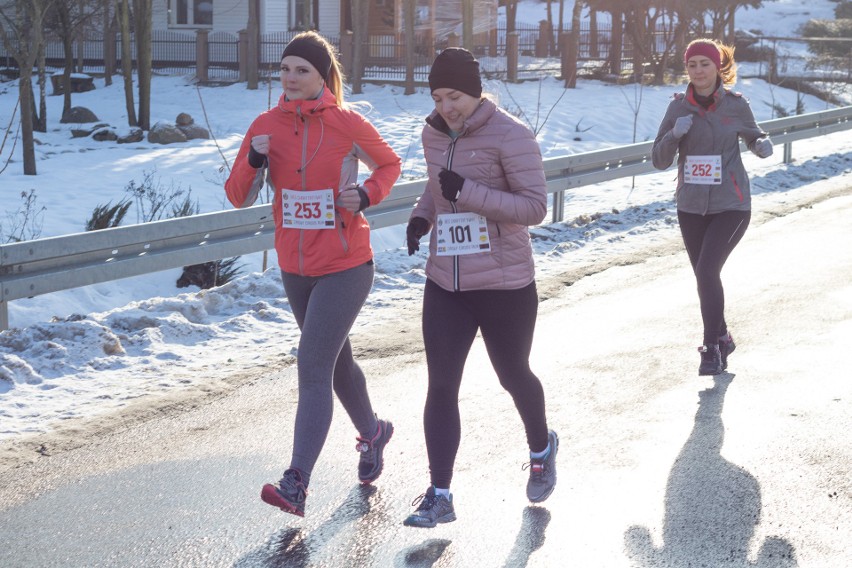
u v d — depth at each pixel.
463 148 4.26
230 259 10.78
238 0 38.16
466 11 30.20
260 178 4.56
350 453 5.38
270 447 5.47
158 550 4.27
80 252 7.43
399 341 7.52
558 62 40.09
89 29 33.97
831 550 4.20
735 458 5.20
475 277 4.28
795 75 38.00
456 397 4.39
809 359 6.90
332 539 4.37
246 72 33.16
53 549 4.29
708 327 6.50
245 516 4.60
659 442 5.45
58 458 5.30
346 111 4.51
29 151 17.14
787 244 10.98
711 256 6.54
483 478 5.00
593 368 6.80
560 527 4.45
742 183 6.64
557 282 9.43
